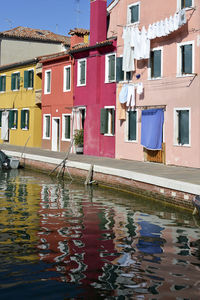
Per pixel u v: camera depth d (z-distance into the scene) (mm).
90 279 5664
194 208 10242
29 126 29641
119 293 5219
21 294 5148
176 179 12242
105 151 21641
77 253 6852
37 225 8953
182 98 16875
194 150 16281
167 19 17156
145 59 18750
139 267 6195
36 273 5863
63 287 5375
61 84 25578
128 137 20109
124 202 11945
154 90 18297
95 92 22188
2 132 33312
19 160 22125
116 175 14102
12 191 14000
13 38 33625
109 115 21609
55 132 26656
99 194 13391
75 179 16875
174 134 17219
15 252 6855
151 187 12180
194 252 7047
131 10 19719
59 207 11156
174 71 17266
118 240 7777
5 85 32969
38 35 35375
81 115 23969
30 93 29391
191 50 16547
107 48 21375
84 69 23406
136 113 19453
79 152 23469
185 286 5473
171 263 6418
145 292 5266
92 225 9023
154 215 10172
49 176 18484
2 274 5801
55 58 25641
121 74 20297
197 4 16156
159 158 17938
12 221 9328
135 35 18797
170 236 8156
